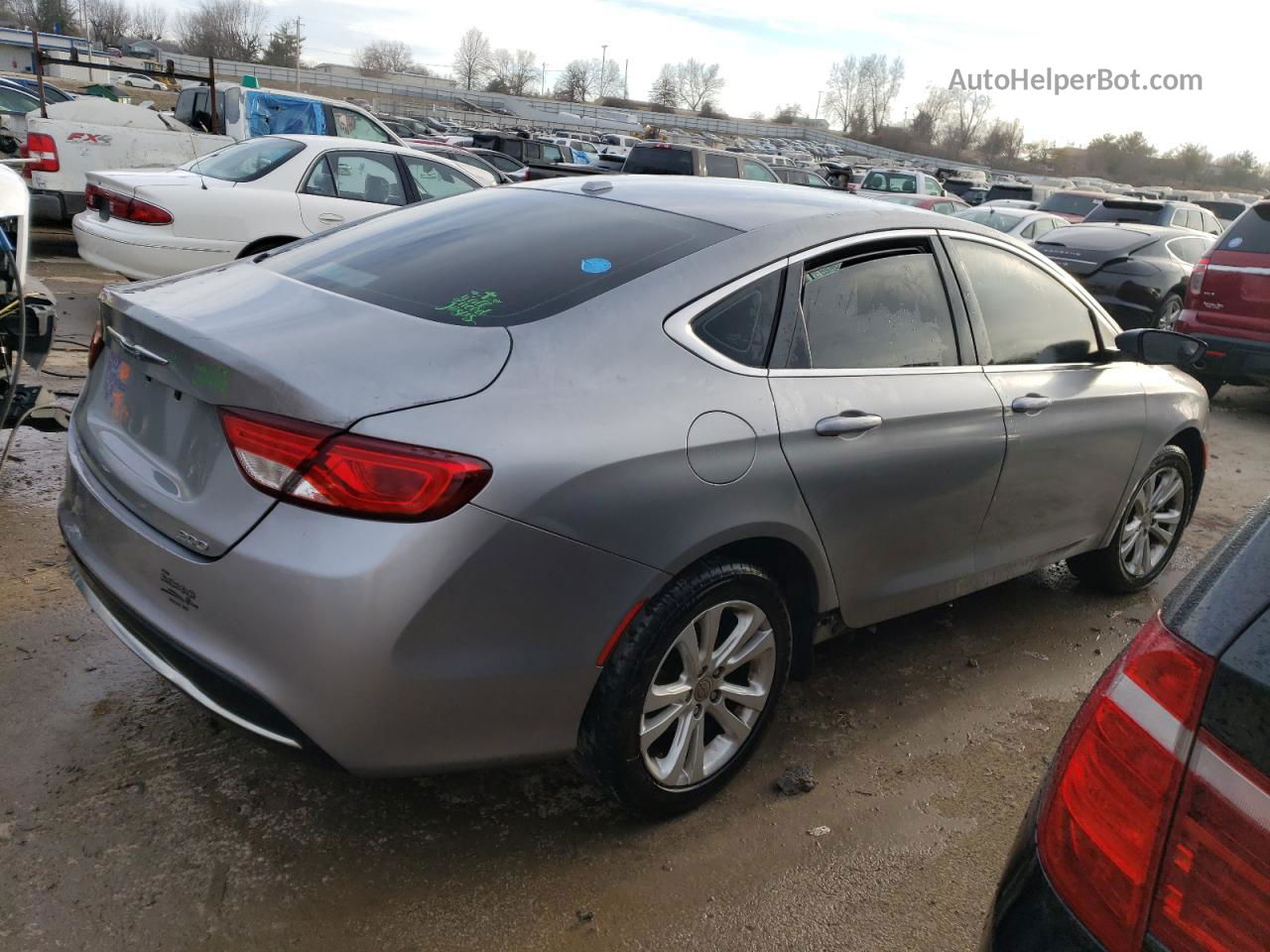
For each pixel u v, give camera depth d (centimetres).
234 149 835
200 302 254
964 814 280
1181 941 113
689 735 259
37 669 309
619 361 237
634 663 236
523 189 335
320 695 204
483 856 250
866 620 306
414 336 228
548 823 264
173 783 265
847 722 323
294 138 812
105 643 329
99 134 970
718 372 252
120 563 238
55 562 380
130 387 254
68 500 272
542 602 218
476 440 208
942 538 317
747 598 260
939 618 408
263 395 207
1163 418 404
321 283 269
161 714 294
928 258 319
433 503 200
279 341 222
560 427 219
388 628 200
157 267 733
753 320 265
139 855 239
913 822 275
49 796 255
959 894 249
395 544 199
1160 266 1021
